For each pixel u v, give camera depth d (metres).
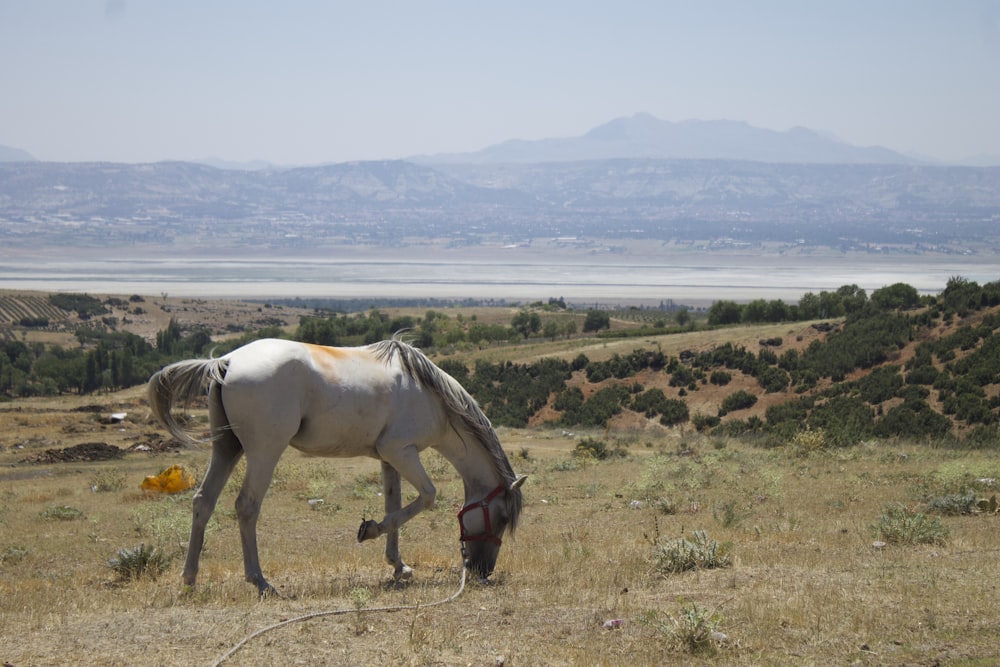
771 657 6.50
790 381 49.75
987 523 12.54
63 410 49.81
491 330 113.12
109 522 16.38
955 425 35.16
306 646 6.77
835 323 57.34
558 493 18.92
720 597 8.16
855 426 35.56
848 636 6.89
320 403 9.01
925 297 59.00
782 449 28.38
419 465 9.55
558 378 59.31
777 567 9.39
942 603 7.61
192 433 9.24
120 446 36.44
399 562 9.84
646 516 15.17
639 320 158.50
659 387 54.88
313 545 13.29
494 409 56.19
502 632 7.24
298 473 22.91
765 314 88.94
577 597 8.40
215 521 15.34
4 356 113.06
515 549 11.80
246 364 8.76
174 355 114.00
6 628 7.32
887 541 11.17
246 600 8.64
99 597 9.08
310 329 117.50
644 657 6.54
